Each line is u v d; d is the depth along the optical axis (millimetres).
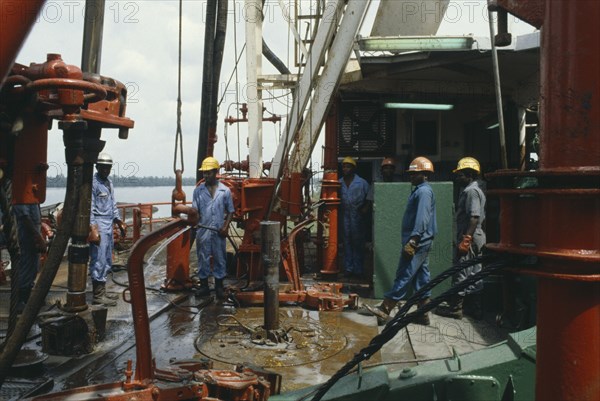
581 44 1359
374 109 11547
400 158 11609
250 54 9250
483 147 11508
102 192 7289
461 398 2768
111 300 7312
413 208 6516
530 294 5516
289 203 8977
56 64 2412
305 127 8633
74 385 4469
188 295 7930
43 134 3342
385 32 10055
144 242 2965
